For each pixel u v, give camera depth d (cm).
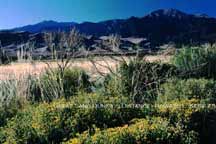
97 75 1233
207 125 864
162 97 1064
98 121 820
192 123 830
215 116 898
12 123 807
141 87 1111
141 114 863
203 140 843
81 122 794
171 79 1202
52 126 777
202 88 1097
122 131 696
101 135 689
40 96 1077
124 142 679
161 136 712
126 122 827
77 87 1140
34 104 976
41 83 1083
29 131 753
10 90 1033
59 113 810
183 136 735
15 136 744
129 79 1107
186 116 829
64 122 791
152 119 793
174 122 815
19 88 1042
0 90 1052
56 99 1004
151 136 708
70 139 718
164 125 748
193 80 1168
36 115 823
